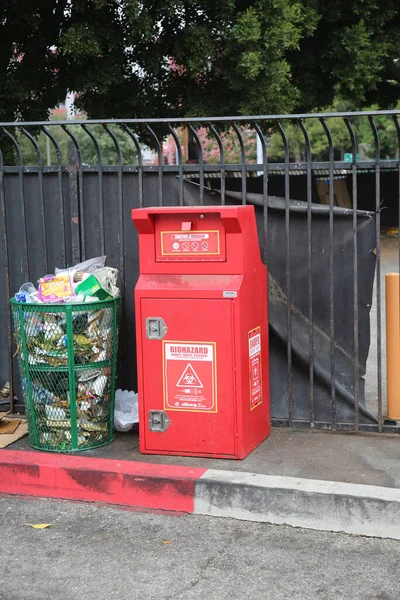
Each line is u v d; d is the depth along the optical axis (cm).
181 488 417
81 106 1465
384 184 1741
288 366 499
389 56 1636
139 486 424
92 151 3291
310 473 425
